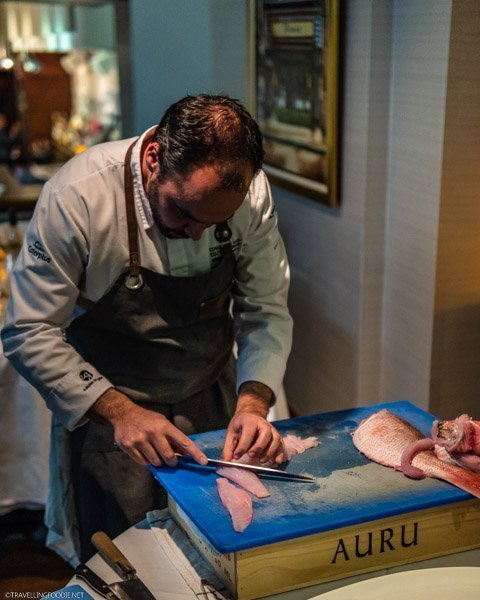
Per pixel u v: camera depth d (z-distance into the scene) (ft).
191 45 12.69
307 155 9.86
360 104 8.65
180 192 4.46
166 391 5.90
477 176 7.90
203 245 5.51
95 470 5.93
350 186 9.16
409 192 8.42
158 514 4.90
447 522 4.34
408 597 3.84
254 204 5.67
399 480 4.44
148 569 4.40
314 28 9.10
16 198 15.03
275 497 4.28
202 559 4.42
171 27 13.05
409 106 8.17
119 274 5.46
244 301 6.18
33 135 23.71
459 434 4.49
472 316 8.45
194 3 12.32
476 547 4.47
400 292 8.91
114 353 5.81
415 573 4.00
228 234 5.57
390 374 9.41
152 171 4.80
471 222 8.05
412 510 4.17
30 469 8.68
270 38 10.24
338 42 8.73
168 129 4.52
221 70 11.98
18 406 8.46
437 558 4.39
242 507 4.12
